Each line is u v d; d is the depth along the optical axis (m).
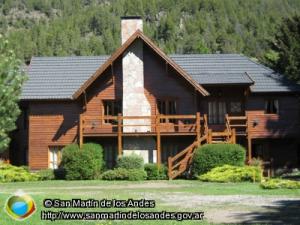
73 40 176.00
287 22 51.19
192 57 44.38
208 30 181.88
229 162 34.22
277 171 42.09
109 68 39.22
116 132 37.41
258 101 41.59
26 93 40.34
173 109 39.50
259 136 41.22
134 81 38.59
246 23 189.38
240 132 39.53
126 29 40.56
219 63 43.78
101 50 170.12
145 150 37.69
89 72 42.78
